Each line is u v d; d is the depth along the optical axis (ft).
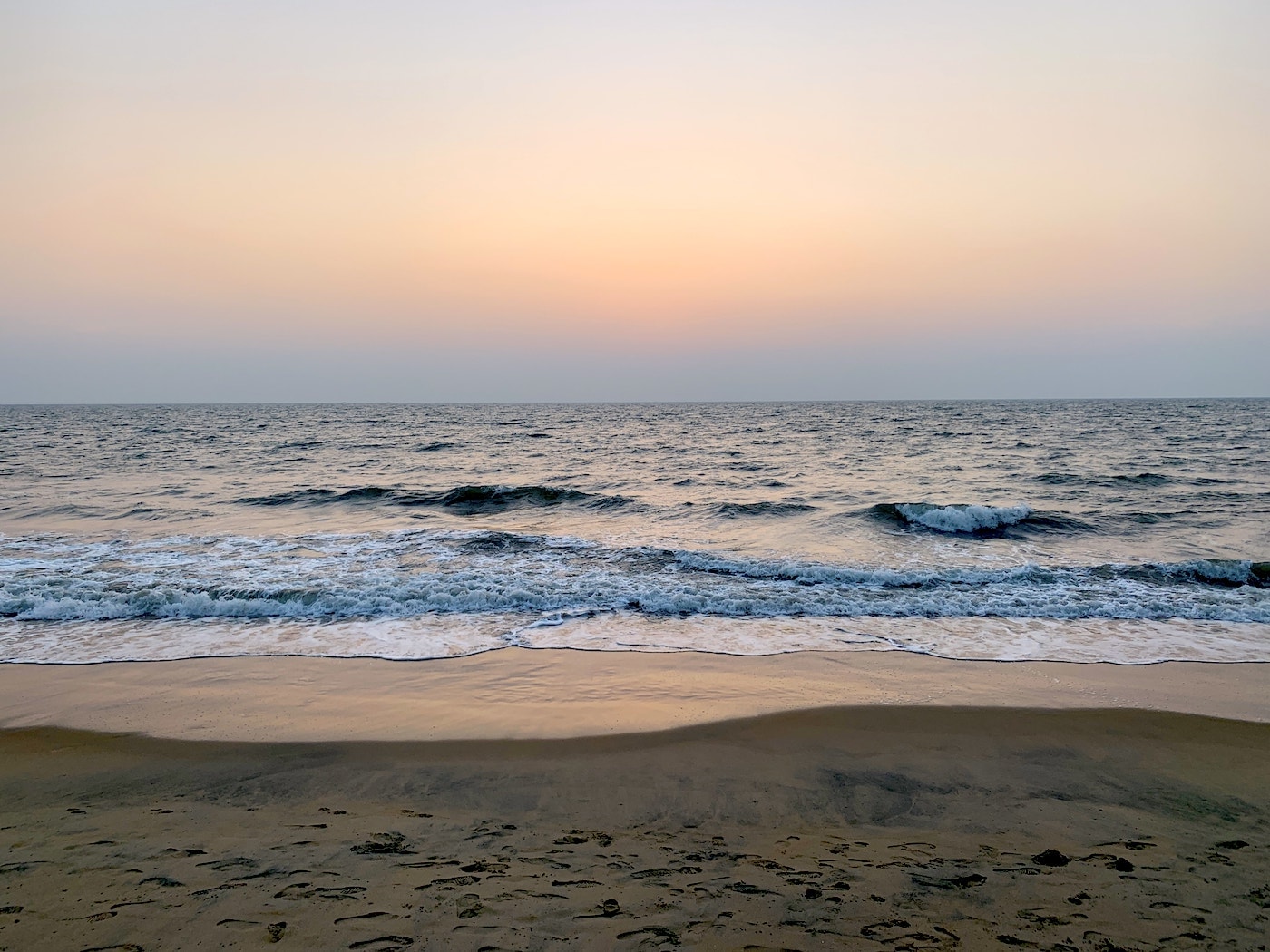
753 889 11.59
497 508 61.98
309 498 65.36
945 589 35.09
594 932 10.21
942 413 277.03
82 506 60.34
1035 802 15.55
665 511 59.26
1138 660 25.67
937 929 10.41
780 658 25.86
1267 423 191.11
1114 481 74.74
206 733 19.15
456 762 17.46
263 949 9.67
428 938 9.97
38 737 18.92
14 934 10.01
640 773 16.85
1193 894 11.57
